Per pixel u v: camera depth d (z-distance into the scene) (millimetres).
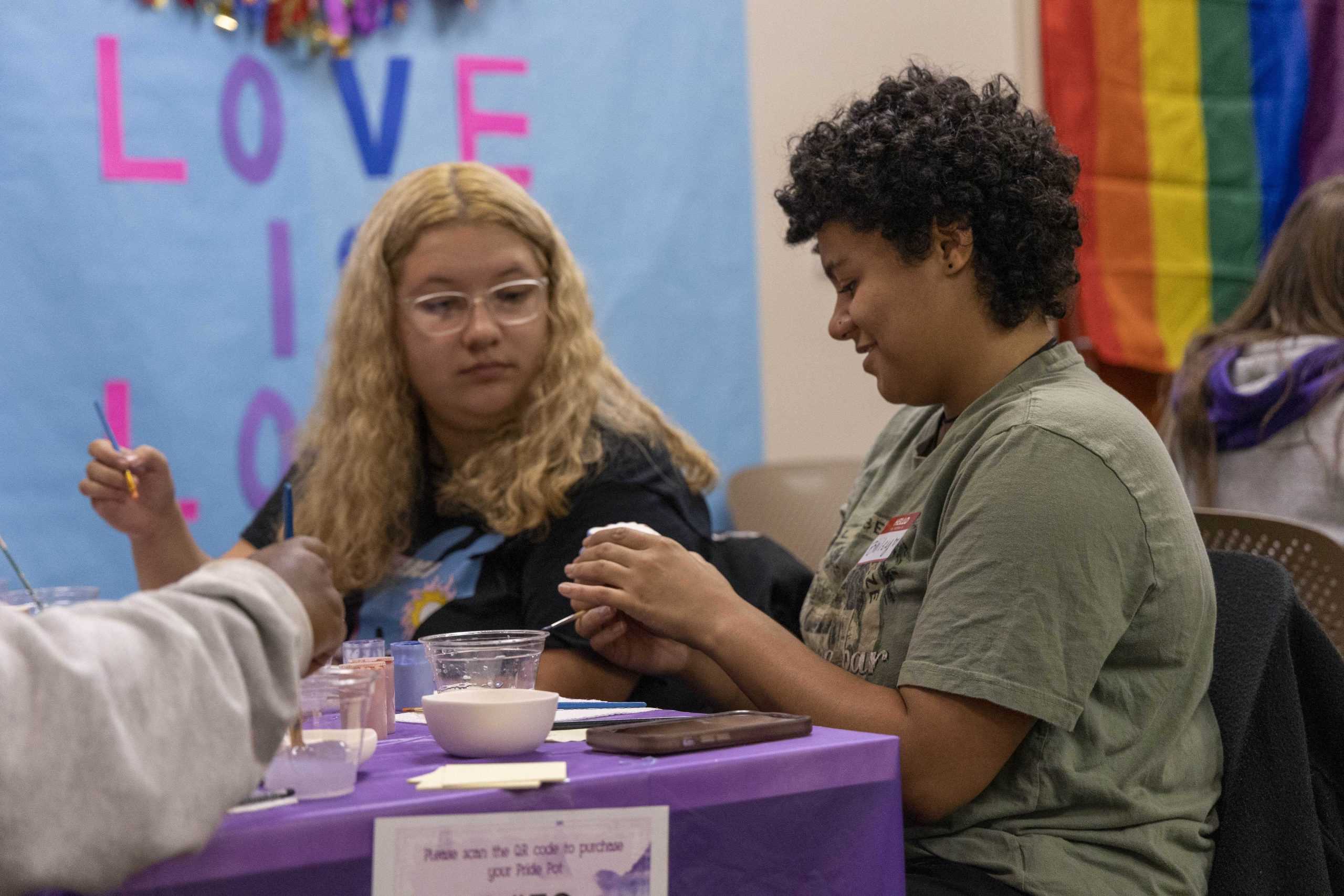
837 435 3404
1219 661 1252
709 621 1206
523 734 958
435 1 3018
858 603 1276
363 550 1833
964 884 1106
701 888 871
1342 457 2205
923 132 1214
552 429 1803
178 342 2859
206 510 2887
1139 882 1117
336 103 2967
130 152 2812
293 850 758
